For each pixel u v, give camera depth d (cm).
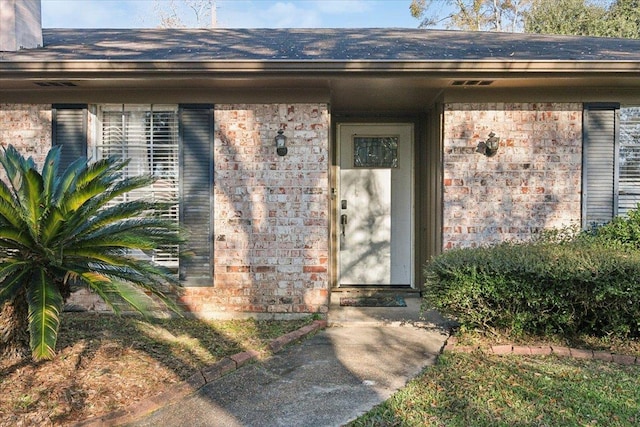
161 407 324
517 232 571
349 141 729
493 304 452
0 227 336
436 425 291
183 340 459
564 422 293
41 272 361
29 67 489
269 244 566
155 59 502
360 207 734
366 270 734
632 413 305
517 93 565
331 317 564
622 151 578
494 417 300
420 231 719
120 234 375
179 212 564
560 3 1791
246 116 565
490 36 771
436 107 618
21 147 567
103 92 562
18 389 327
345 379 374
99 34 795
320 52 571
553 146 568
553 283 430
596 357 412
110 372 360
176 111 573
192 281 564
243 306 566
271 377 380
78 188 363
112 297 357
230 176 567
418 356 427
